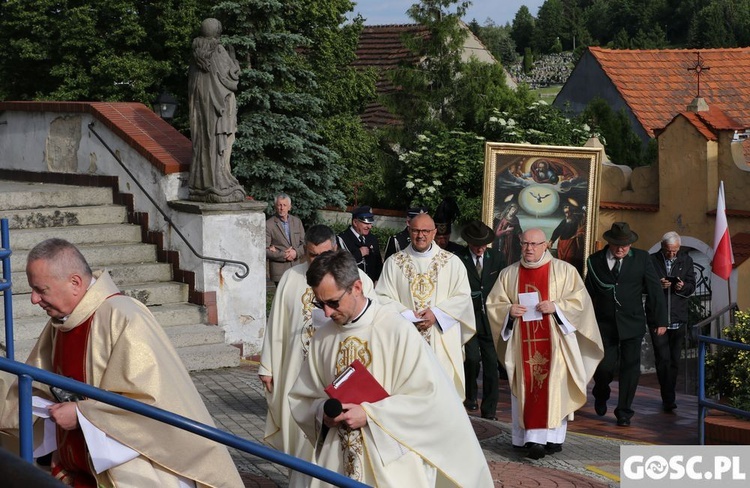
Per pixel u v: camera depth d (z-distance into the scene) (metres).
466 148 21.75
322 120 22.56
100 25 23.09
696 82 26.77
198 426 4.29
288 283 7.29
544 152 13.94
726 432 9.20
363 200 25.19
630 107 25.61
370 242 11.14
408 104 24.62
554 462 8.88
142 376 4.74
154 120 13.36
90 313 4.86
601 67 27.08
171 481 4.84
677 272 11.94
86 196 13.12
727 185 17.59
